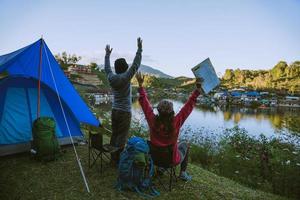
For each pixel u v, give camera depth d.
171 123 4.34
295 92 146.50
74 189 4.56
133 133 11.23
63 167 5.51
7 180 4.77
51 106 6.83
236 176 7.34
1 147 5.95
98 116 13.57
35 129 5.79
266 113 74.88
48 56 6.54
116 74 5.08
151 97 109.38
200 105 98.50
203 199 4.63
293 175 6.55
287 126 11.41
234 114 65.62
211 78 4.57
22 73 6.25
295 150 8.77
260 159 7.86
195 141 10.88
